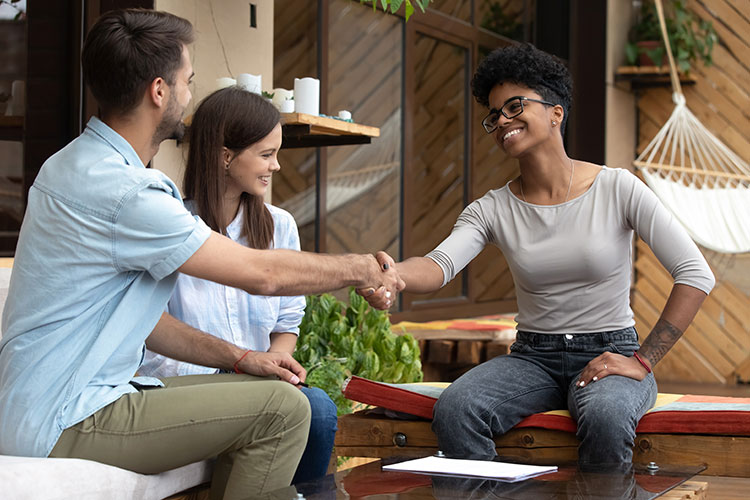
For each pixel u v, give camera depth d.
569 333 2.18
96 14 2.95
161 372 2.05
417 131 5.07
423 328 4.28
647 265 6.29
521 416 2.10
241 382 1.71
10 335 1.59
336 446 2.25
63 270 1.57
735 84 6.23
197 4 3.13
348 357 2.93
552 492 1.47
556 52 6.14
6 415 1.58
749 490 2.99
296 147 3.40
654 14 6.42
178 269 1.62
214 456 1.72
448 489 1.49
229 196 2.08
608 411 1.90
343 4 4.45
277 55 4.08
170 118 1.69
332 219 4.44
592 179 2.20
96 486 1.54
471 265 5.56
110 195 1.56
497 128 2.22
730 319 6.07
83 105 2.96
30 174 2.89
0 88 2.80
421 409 2.17
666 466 1.70
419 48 5.04
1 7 2.80
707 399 2.16
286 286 1.70
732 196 5.49
